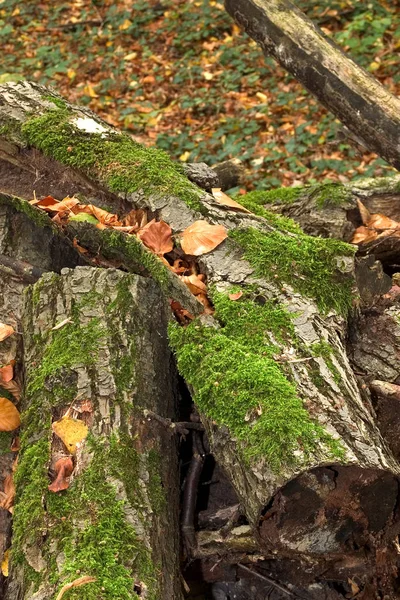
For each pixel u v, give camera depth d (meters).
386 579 2.02
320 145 4.07
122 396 1.99
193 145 4.30
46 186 2.44
